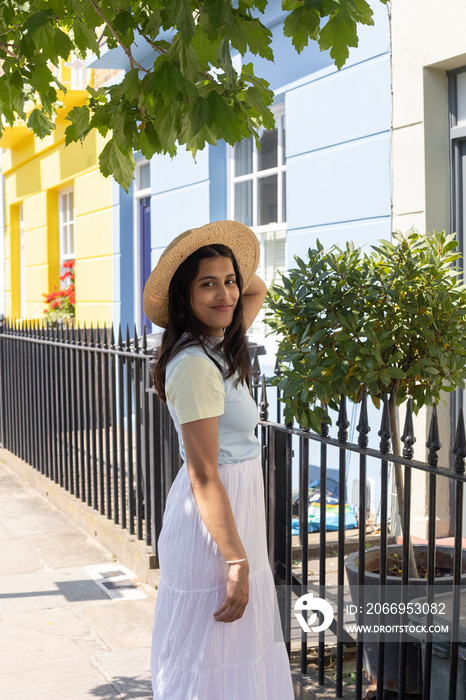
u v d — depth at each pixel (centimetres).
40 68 271
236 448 238
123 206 892
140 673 354
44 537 555
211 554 231
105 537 528
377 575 308
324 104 547
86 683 345
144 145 300
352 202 525
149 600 440
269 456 332
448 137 473
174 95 248
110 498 540
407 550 260
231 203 703
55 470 659
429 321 291
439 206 472
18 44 284
